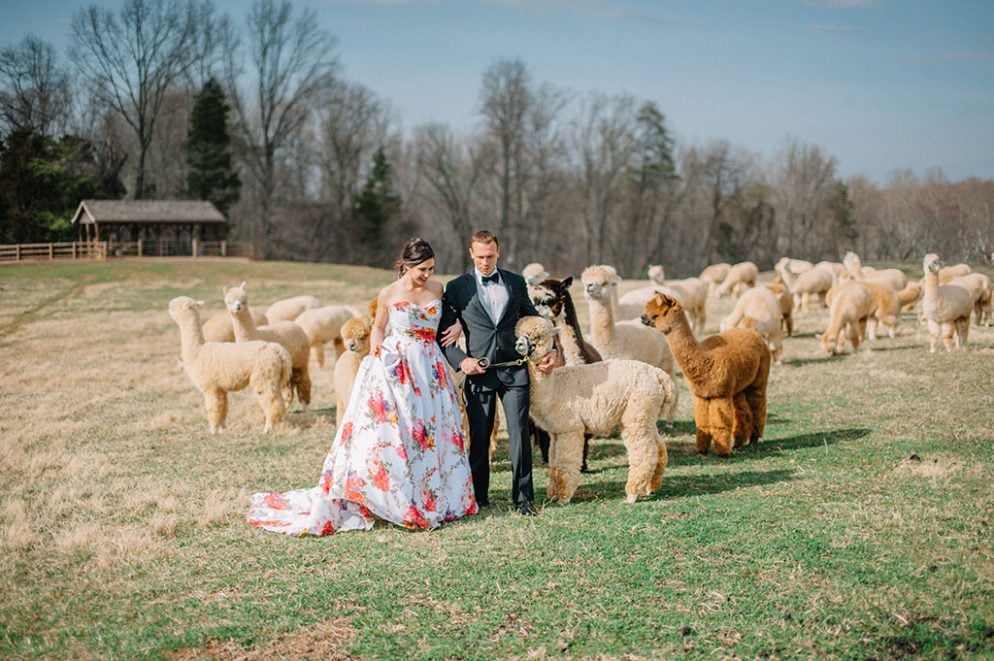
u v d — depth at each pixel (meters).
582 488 6.63
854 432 8.12
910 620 4.04
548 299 7.13
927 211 37.09
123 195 61.09
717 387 7.46
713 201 69.56
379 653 3.99
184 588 4.89
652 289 14.02
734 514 5.64
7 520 6.29
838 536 5.12
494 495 6.55
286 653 4.04
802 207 66.75
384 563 5.05
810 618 4.10
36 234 51.12
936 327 12.71
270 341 10.24
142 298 29.64
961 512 5.43
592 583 4.60
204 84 61.28
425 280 5.83
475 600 4.46
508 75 62.34
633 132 66.12
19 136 52.19
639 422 6.00
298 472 7.55
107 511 6.48
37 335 20.72
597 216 68.19
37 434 9.51
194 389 12.93
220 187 61.38
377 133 73.19
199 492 6.93
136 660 4.03
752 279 25.33
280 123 63.16
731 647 3.89
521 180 65.00
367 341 7.84
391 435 5.69
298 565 5.16
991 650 3.77
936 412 8.70
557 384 6.01
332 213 68.69
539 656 3.88
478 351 5.89
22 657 4.11
